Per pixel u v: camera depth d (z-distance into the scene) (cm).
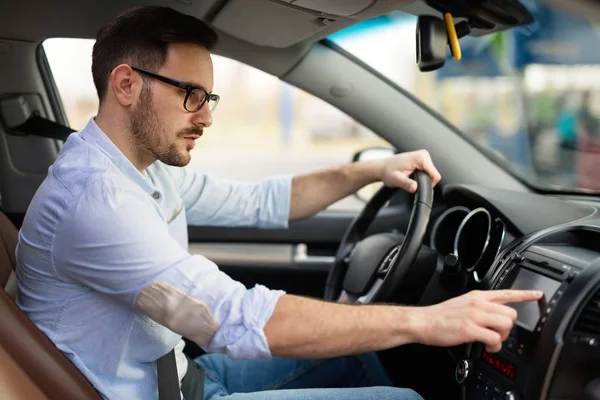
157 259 113
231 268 239
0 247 142
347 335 114
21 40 197
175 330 115
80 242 114
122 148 126
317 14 152
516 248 148
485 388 134
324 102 204
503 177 204
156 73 122
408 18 179
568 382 119
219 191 179
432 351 177
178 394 127
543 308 124
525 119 493
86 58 160
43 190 121
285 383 164
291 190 183
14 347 114
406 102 205
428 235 191
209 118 129
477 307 113
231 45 188
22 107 208
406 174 173
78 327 122
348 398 135
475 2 156
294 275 240
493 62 490
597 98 489
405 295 166
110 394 123
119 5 174
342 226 244
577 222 149
